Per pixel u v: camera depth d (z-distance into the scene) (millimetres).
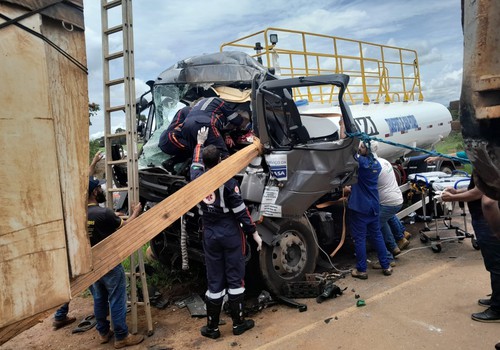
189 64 5527
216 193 3840
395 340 3566
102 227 3635
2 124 1392
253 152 4223
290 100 4625
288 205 4395
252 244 4570
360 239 5180
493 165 1437
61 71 1579
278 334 3930
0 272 1400
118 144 4543
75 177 1631
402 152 8195
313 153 4504
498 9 1337
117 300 3910
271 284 4672
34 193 1480
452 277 4852
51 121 1522
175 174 5043
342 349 3512
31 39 1465
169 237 5461
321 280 4770
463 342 3443
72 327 4566
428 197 6797
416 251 6105
